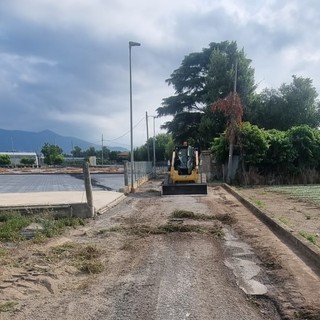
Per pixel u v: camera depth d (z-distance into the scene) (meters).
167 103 50.84
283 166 28.42
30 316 5.29
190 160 22.95
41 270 7.20
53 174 46.97
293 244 8.65
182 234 10.24
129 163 24.95
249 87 42.69
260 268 7.23
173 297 5.85
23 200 16.31
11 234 10.02
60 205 13.18
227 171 29.09
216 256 8.08
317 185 26.02
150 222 12.12
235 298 5.80
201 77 48.91
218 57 43.66
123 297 5.93
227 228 11.04
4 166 81.50
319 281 6.29
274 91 43.25
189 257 8.03
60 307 5.60
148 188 26.77
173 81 50.19
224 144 29.08
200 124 42.94
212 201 17.45
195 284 6.41
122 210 15.13
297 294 5.80
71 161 94.69
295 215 12.09
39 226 11.15
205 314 5.24
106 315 5.29
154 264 7.61
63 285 6.57
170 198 19.14
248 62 44.00
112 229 11.12
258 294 5.95
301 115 42.41
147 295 5.96
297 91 42.56
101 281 6.71
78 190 23.41
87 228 11.48
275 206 14.38
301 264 7.17
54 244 9.36
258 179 27.62
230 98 28.33
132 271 7.22
